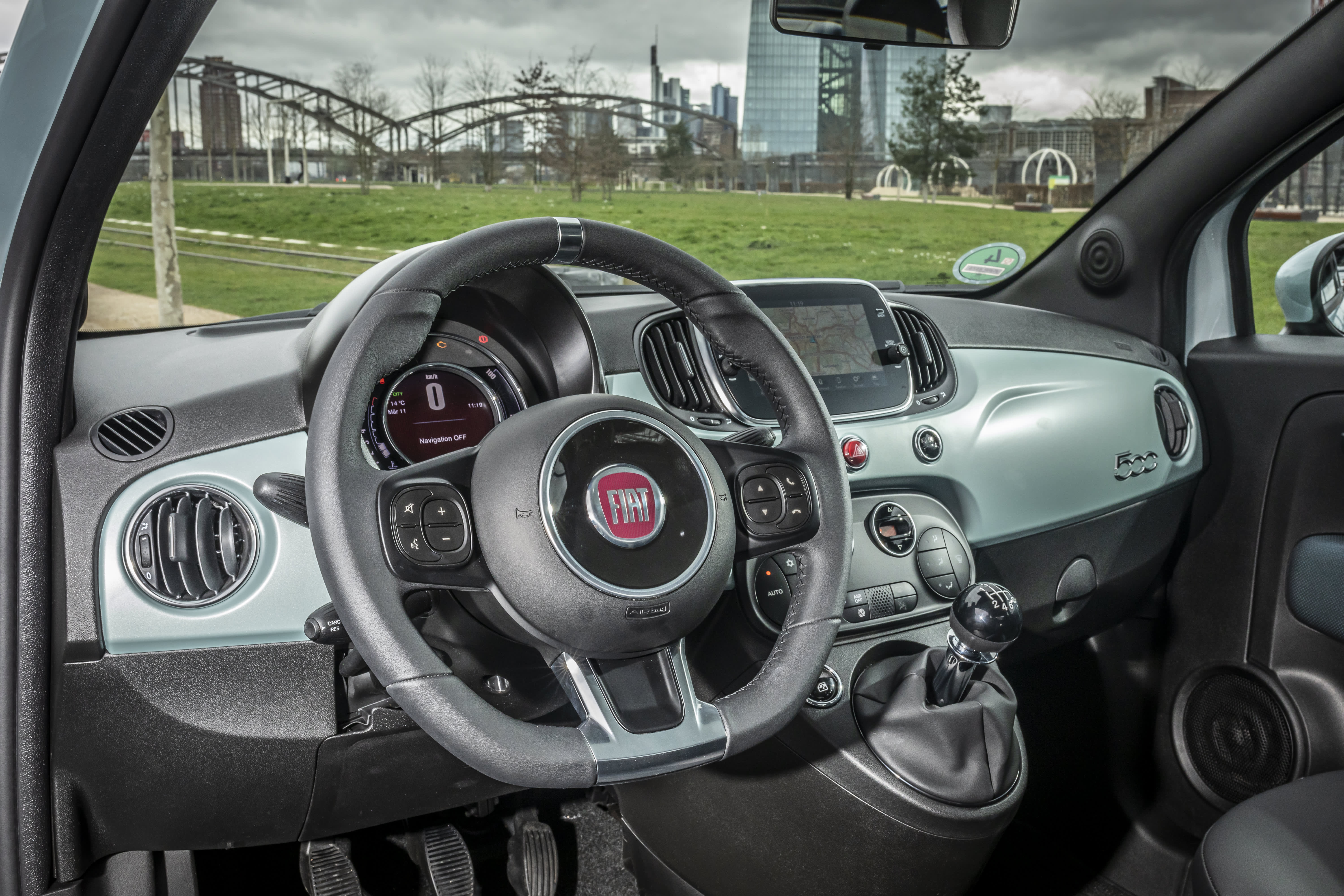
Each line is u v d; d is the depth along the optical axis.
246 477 1.06
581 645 0.77
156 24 0.72
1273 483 1.60
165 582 1.04
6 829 1.03
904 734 1.11
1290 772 1.52
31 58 0.80
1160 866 1.61
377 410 1.04
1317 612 1.50
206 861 1.55
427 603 0.90
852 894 1.18
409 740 1.17
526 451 0.79
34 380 0.98
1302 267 1.69
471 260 0.85
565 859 1.67
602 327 1.28
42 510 1.01
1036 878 1.61
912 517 1.36
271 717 1.10
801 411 0.98
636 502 0.79
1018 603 1.43
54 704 1.05
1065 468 1.56
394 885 1.56
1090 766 1.75
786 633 0.91
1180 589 1.74
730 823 1.24
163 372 1.18
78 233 0.92
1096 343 1.71
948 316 1.64
